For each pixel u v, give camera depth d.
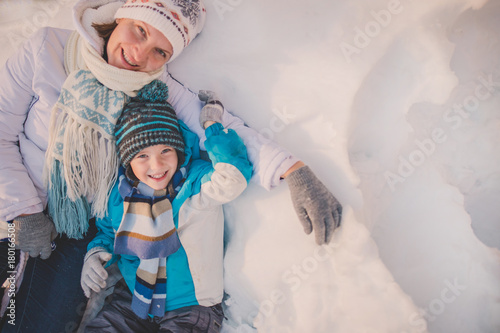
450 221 1.39
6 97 1.33
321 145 1.37
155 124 1.21
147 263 1.33
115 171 1.37
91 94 1.25
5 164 1.31
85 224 1.47
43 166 1.37
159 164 1.23
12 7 1.79
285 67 1.42
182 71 1.50
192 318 1.33
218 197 1.28
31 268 1.41
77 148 1.29
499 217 1.37
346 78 1.36
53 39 1.32
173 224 1.31
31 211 1.33
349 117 1.35
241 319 1.44
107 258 1.37
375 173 1.43
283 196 1.38
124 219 1.31
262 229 1.39
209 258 1.37
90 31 1.21
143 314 1.31
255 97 1.44
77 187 1.37
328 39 1.39
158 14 1.12
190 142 1.36
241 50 1.46
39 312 1.34
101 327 1.31
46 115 1.34
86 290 1.34
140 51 1.16
